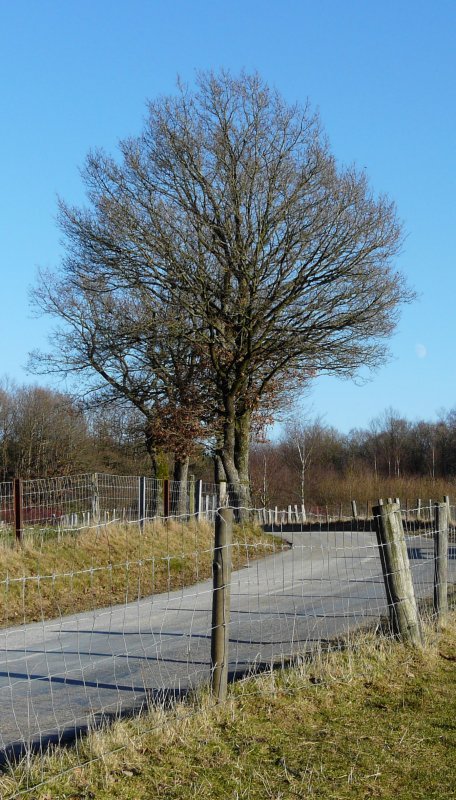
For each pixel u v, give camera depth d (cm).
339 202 2500
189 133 2516
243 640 945
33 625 1110
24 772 494
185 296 2528
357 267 2530
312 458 6384
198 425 2898
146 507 2020
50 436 4516
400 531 871
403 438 7225
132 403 3084
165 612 1209
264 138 2531
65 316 2869
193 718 595
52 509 1716
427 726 623
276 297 2519
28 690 702
